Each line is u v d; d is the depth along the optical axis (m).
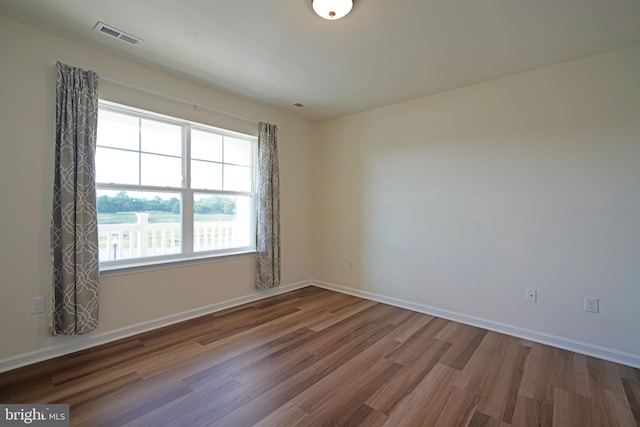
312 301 3.65
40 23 2.05
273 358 2.25
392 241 3.57
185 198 3.04
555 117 2.54
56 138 2.17
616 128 2.29
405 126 3.46
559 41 2.19
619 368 2.18
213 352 2.32
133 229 2.72
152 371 2.04
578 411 1.70
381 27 2.05
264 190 3.58
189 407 1.68
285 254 4.02
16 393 1.77
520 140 2.71
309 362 2.20
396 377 2.02
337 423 1.58
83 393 1.78
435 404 1.75
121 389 1.83
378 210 3.70
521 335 2.69
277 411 1.67
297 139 4.14
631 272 2.24
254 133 3.57
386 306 3.50
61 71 2.17
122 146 2.63
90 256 2.27
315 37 2.18
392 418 1.62
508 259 2.78
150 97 2.70
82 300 2.23
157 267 2.75
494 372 2.10
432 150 3.25
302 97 3.37
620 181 2.28
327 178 4.25
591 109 2.39
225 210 3.44
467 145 3.01
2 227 2.01
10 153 2.03
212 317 3.06
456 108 3.08
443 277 3.17
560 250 2.52
